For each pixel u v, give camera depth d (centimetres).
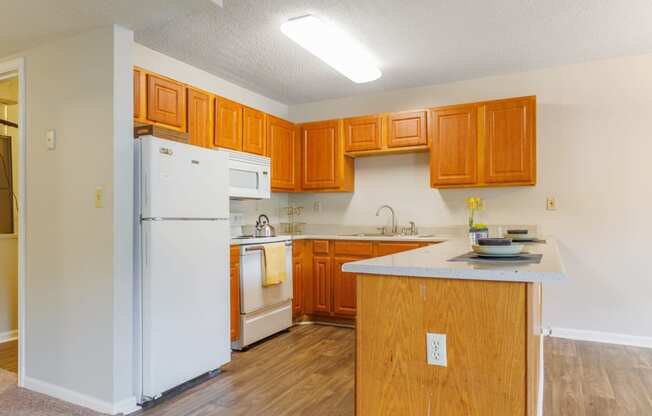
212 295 282
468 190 412
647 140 347
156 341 243
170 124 317
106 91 239
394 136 413
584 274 363
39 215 266
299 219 493
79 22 235
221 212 291
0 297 370
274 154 429
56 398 253
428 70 380
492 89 399
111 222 236
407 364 148
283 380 276
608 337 355
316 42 302
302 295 421
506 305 135
